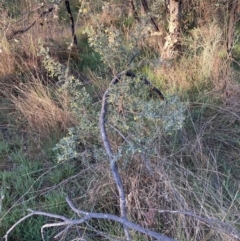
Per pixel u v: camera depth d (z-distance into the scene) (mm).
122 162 2967
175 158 3203
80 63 4836
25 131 3781
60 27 5336
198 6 5359
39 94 3889
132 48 3006
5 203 3045
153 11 4137
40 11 5137
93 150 3076
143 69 4387
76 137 2967
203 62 4352
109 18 5355
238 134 3572
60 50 4875
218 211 2799
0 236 2857
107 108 2908
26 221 2924
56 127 3711
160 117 2750
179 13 4605
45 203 3023
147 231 2064
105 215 2100
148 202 2828
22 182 3230
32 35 4855
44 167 3404
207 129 3557
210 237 2646
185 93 4012
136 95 2963
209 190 2883
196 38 4672
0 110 4020
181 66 4410
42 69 4438
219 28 4703
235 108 3754
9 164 3477
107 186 3006
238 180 3146
